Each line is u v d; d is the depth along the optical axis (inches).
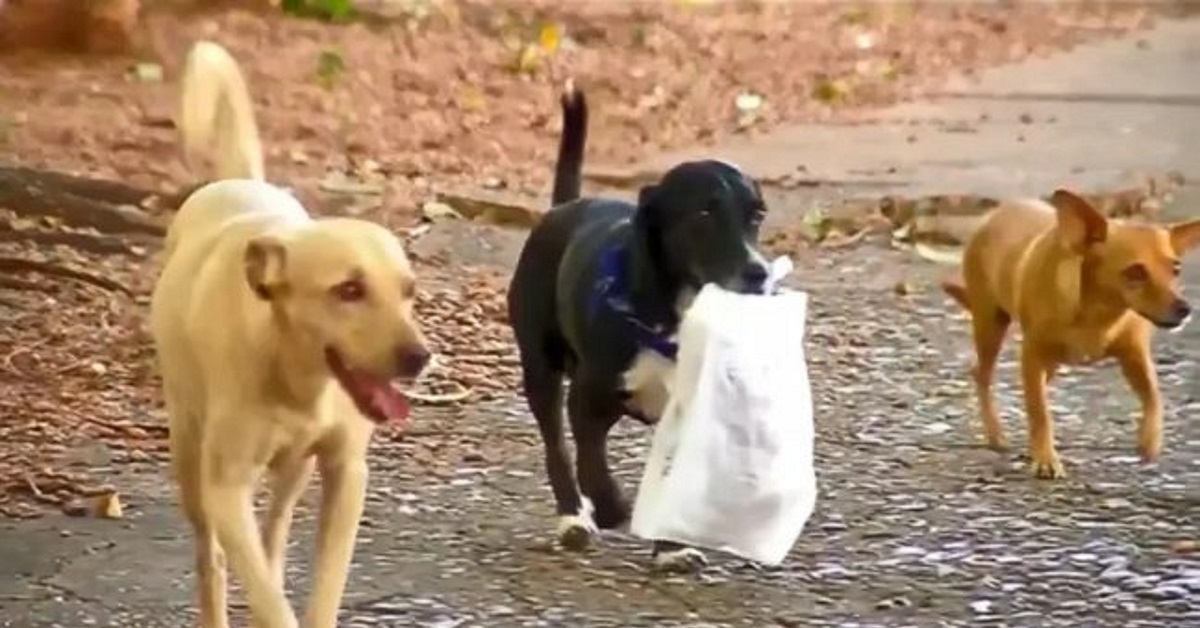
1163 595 410.6
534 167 871.1
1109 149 942.4
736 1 1387.8
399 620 397.4
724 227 400.8
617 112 1004.6
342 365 324.5
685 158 908.6
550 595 410.6
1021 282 485.4
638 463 495.5
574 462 464.8
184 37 1089.4
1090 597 409.4
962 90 1115.3
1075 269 473.4
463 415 535.8
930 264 719.7
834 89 1083.3
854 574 422.3
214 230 353.7
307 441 339.9
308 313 323.3
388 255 326.0
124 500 471.8
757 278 399.2
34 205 714.2
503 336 611.8
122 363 579.5
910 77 1154.7
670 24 1270.9
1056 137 975.0
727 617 399.9
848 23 1332.4
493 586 415.2
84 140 842.8
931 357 593.3
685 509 398.9
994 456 501.7
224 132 397.1
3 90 942.4
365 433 347.9
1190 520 454.9
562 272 426.0
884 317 639.8
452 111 978.7
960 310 647.8
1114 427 523.8
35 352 585.9
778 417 401.1
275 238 326.6
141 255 692.1
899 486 477.7
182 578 422.9
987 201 788.6
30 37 1024.9
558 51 1155.3
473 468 494.6
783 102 1063.6
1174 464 493.0
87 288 647.8
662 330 408.8
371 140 903.7
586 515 437.4
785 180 861.8
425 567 426.0
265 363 331.0
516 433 522.3
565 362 438.6
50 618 401.1
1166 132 990.4
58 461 498.9
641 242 407.2
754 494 398.9
